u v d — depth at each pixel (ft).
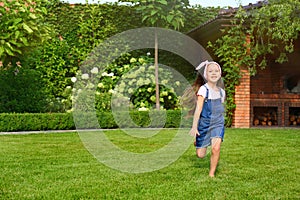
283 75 40.27
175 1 35.70
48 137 24.82
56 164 16.14
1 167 15.51
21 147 20.75
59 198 11.04
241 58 32.42
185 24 39.32
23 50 22.86
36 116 29.35
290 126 35.17
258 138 24.75
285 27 30.71
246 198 11.09
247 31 31.76
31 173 14.38
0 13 21.45
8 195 11.29
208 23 33.37
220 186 12.47
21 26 21.02
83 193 11.57
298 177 13.78
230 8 33.04
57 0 37.81
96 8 37.70
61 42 36.58
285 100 34.88
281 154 18.66
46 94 34.88
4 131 28.45
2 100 31.83
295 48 39.04
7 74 31.71
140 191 11.87
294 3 30.22
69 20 37.86
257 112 37.99
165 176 13.93
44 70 35.83
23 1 22.02
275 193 11.65
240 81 32.83
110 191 11.84
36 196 11.22
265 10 30.58
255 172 14.60
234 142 22.85
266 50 32.63
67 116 30.25
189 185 12.59
